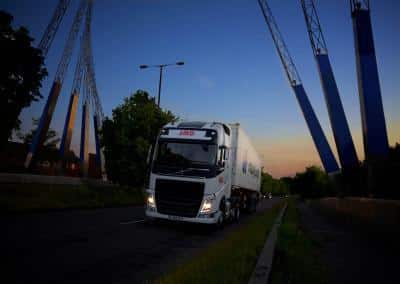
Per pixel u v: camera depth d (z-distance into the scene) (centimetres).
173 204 1073
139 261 639
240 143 1509
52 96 4588
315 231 1330
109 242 809
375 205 1295
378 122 2173
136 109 2467
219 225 1184
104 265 586
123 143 2392
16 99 1683
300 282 536
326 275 602
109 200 2278
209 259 584
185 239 959
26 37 1652
